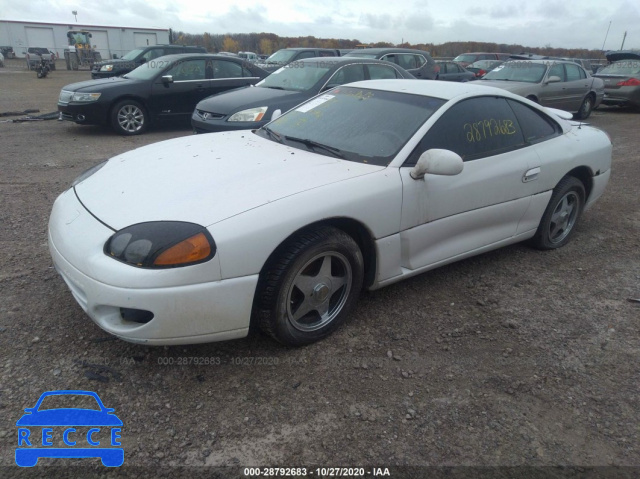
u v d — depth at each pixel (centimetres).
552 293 364
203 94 981
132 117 925
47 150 766
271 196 261
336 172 293
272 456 215
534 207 395
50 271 361
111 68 1540
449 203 327
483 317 328
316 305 286
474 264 408
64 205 290
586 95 1202
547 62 1143
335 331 304
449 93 356
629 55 1608
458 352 290
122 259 233
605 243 462
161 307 231
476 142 350
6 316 301
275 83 798
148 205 257
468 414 243
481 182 342
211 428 228
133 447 216
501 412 245
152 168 305
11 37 4769
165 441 220
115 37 4531
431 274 387
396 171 303
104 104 888
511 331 313
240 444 220
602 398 257
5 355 266
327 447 220
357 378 265
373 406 245
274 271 259
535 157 383
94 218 260
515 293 362
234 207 250
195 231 236
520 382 266
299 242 263
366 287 319
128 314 238
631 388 265
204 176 285
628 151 859
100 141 861
